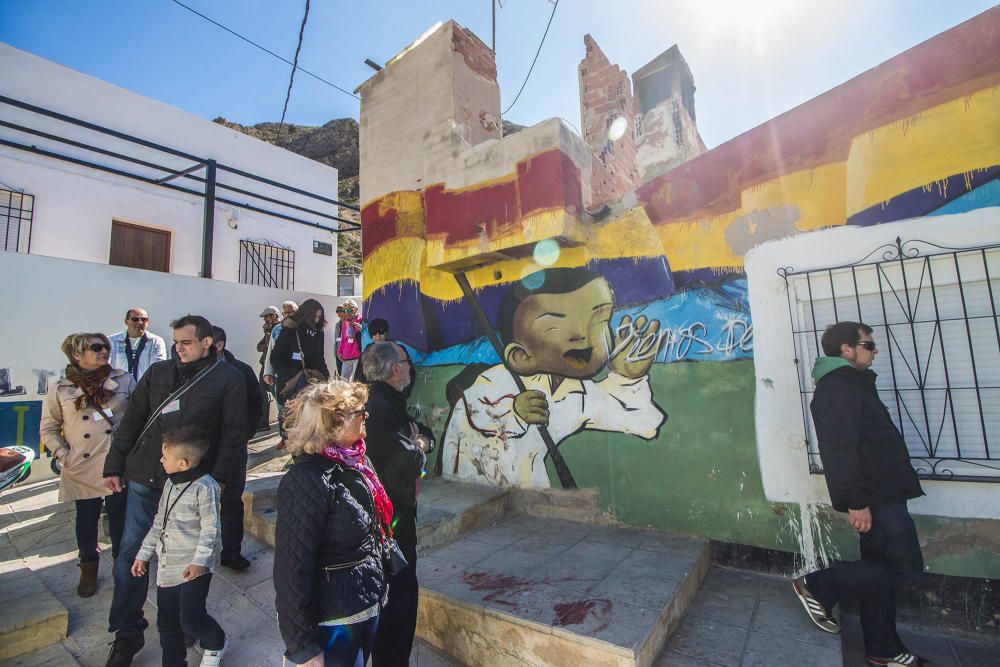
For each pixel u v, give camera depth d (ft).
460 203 14.93
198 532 7.97
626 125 20.88
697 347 11.93
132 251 31.45
